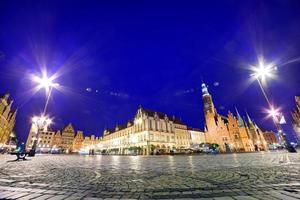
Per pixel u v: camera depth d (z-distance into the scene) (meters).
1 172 6.76
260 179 4.62
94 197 3.31
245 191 3.49
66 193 3.58
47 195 3.44
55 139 96.62
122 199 3.18
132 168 8.38
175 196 3.30
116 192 3.65
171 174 6.04
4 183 4.57
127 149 62.84
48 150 90.38
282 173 5.48
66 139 100.25
